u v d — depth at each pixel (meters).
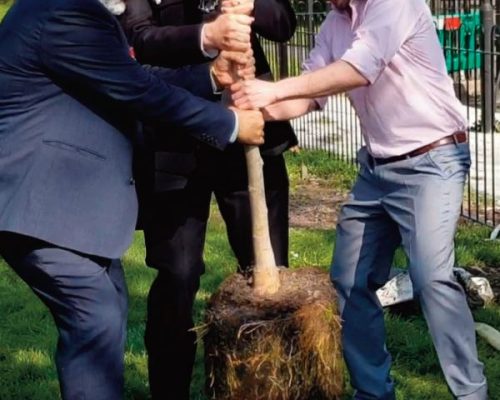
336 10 4.48
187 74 4.37
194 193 4.70
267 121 4.62
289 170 10.80
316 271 4.17
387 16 4.21
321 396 4.00
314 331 3.89
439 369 5.45
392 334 5.84
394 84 4.34
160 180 4.64
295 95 4.19
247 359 3.88
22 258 4.03
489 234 7.96
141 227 4.75
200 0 4.56
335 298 4.07
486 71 9.94
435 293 4.38
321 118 12.30
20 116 3.94
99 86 3.93
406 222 4.42
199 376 5.44
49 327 6.50
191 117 4.04
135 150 4.33
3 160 3.94
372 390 4.66
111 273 4.25
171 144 4.63
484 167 8.98
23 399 5.45
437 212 4.35
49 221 3.91
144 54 4.44
